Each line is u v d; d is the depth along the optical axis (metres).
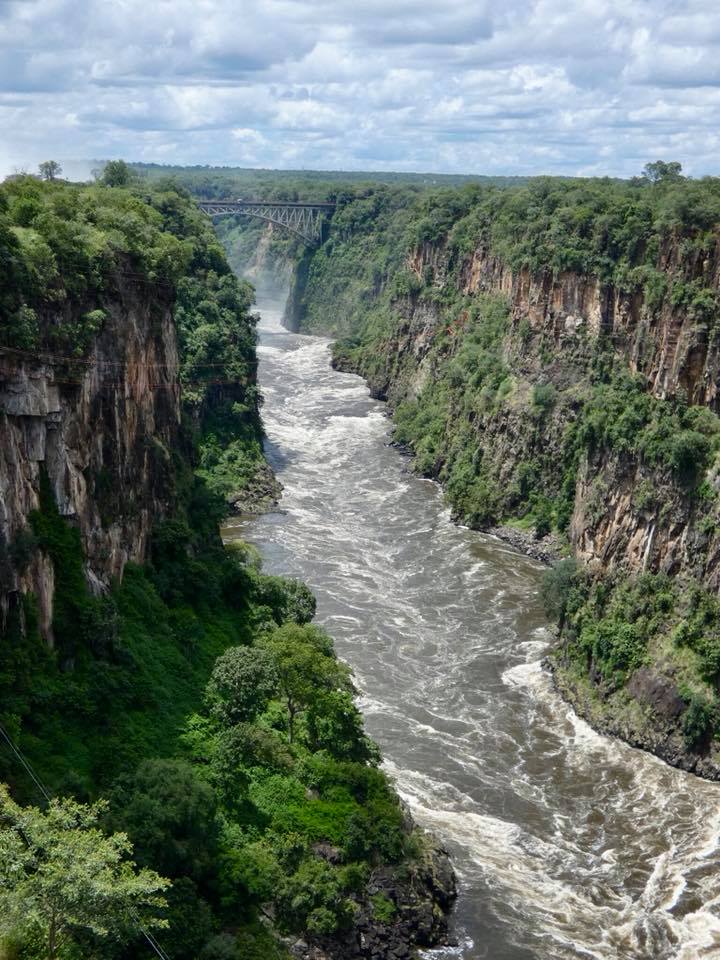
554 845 73.31
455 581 118.69
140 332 87.88
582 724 89.50
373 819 67.19
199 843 60.06
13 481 64.81
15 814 46.16
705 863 71.75
